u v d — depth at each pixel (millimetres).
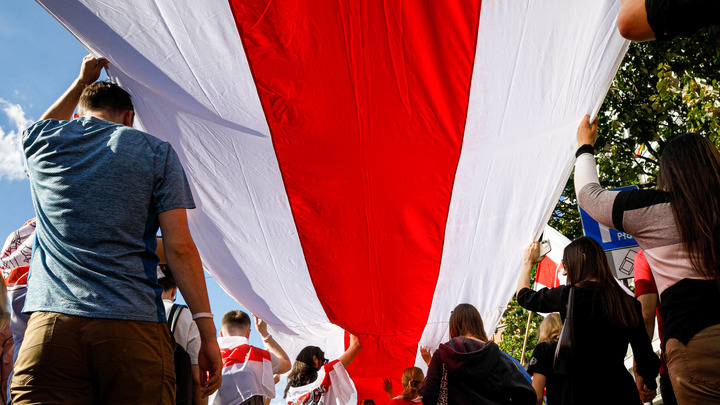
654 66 9523
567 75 3588
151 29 3270
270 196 4207
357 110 3752
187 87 3568
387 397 5316
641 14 1525
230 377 3797
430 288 4676
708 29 8727
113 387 1750
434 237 4422
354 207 4277
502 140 3912
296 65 3535
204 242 4391
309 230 4328
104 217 1867
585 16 3371
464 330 3475
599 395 2744
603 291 2855
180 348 2988
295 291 4691
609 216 2213
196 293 1989
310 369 4629
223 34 3369
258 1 3305
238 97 3645
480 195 4254
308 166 4020
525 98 3705
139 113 3721
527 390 3117
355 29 3449
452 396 3188
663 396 2869
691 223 1928
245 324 4188
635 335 2775
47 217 1884
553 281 6039
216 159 4027
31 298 1815
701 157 2006
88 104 2201
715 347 1816
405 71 3594
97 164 1936
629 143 10164
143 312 1830
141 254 1934
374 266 4555
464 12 3412
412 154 3979
